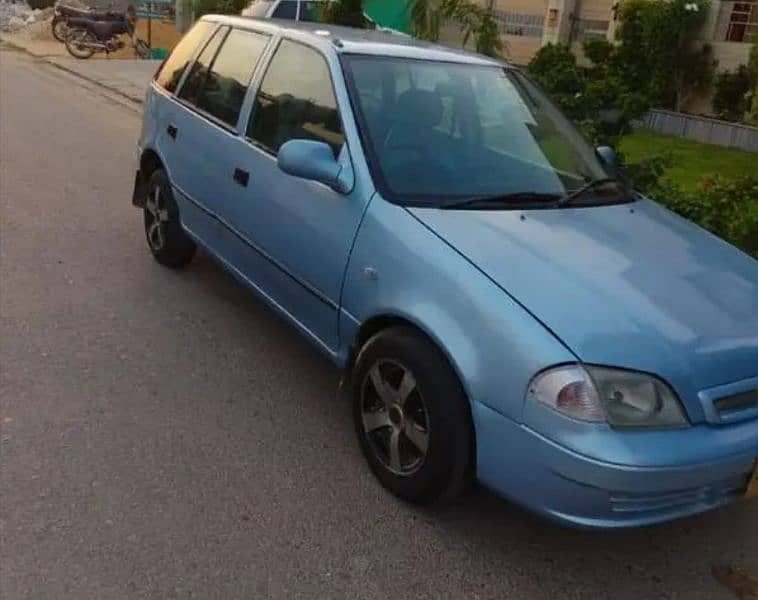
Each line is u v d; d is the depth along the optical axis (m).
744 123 13.43
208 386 4.26
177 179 5.32
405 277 3.31
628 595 3.02
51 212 7.01
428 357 3.15
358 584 2.94
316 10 13.70
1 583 2.79
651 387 2.79
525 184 3.90
